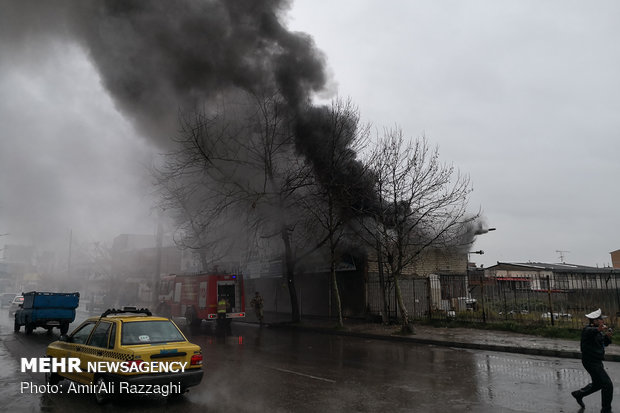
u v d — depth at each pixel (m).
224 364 10.22
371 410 6.30
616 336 13.29
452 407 6.46
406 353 12.30
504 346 12.66
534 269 30.05
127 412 6.19
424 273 24.50
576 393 6.57
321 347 13.56
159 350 6.45
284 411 6.25
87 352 6.95
